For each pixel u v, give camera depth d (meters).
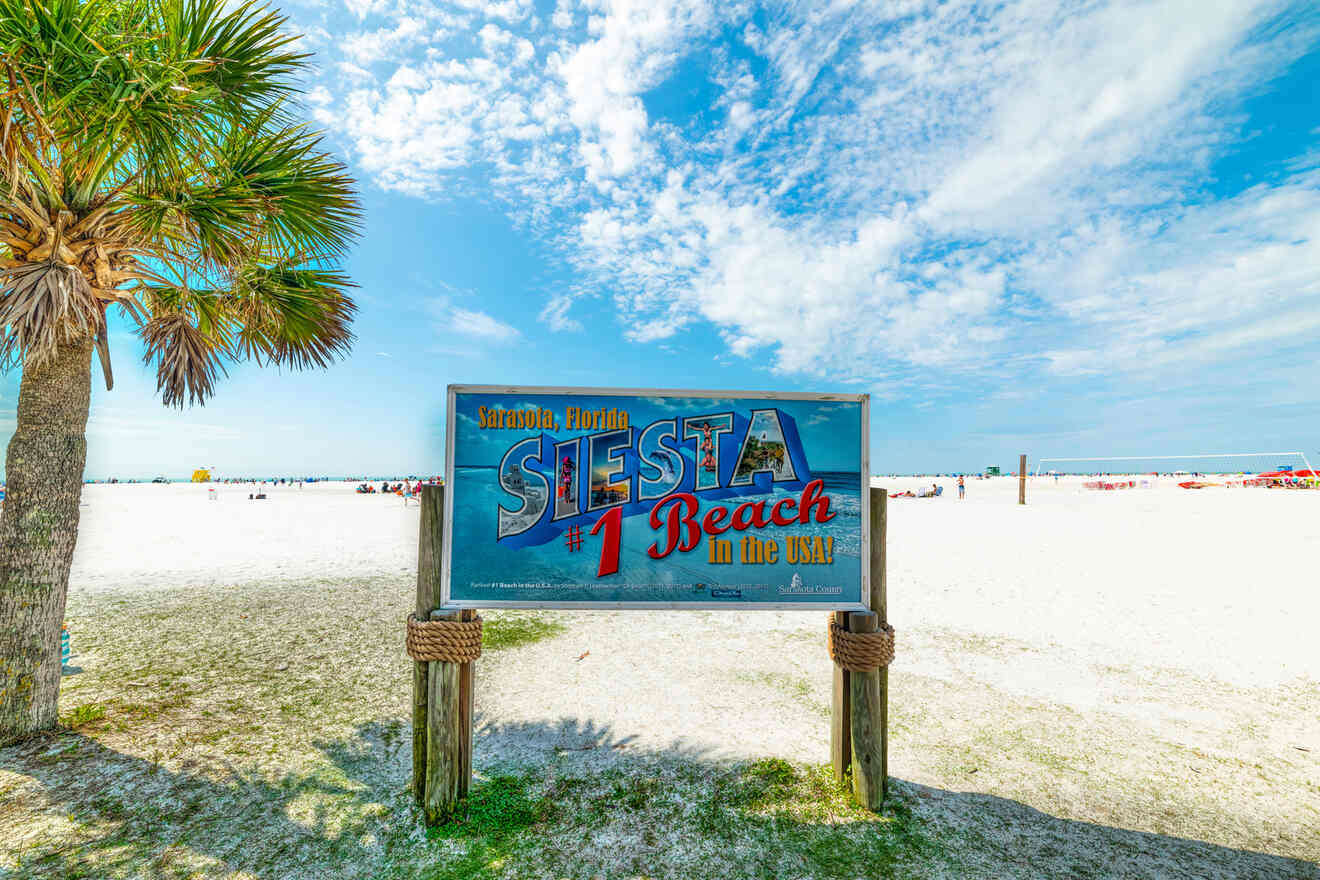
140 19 3.70
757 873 2.55
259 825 2.86
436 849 2.70
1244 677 4.98
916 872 2.55
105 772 3.27
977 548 12.47
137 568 10.06
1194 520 17.00
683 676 5.12
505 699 4.59
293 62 4.18
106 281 3.89
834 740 3.33
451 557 2.99
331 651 5.62
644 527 3.07
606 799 3.13
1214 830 2.87
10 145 3.30
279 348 5.32
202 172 4.03
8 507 3.60
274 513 23.28
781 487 3.14
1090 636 6.16
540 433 3.04
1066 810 3.04
